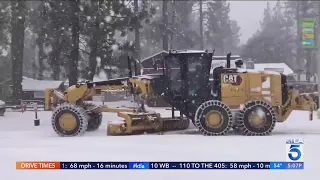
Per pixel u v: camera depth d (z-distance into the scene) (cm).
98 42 5912
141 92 3012
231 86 2967
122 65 5978
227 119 2839
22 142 2523
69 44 5947
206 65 3022
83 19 5797
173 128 3159
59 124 2997
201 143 2369
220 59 7681
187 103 3027
